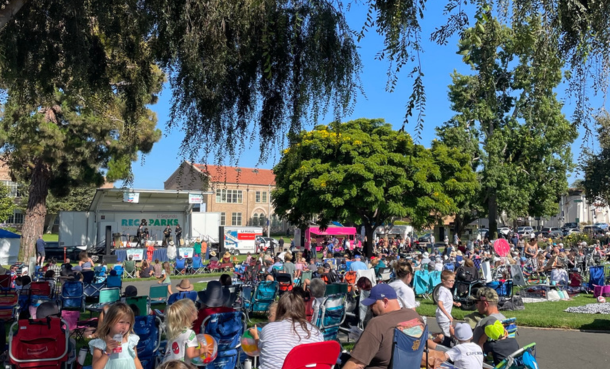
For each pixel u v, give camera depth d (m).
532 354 5.28
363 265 15.59
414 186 29.12
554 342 9.66
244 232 37.88
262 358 4.50
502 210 41.81
